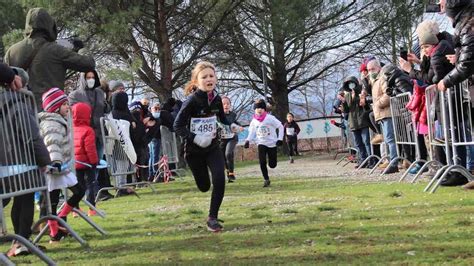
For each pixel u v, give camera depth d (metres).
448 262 3.42
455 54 6.23
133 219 6.59
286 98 28.39
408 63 8.16
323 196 7.41
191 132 5.48
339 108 17.20
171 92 21.53
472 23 5.94
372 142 12.09
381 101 10.27
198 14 20.73
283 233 4.78
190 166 5.68
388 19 23.83
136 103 12.02
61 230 5.28
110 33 17.52
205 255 4.12
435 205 5.62
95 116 9.02
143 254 4.35
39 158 4.46
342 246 4.06
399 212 5.39
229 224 5.57
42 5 17.31
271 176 13.12
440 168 7.06
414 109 8.17
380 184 8.31
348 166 14.98
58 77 6.11
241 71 27.66
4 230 4.07
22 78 4.79
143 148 11.91
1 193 4.12
